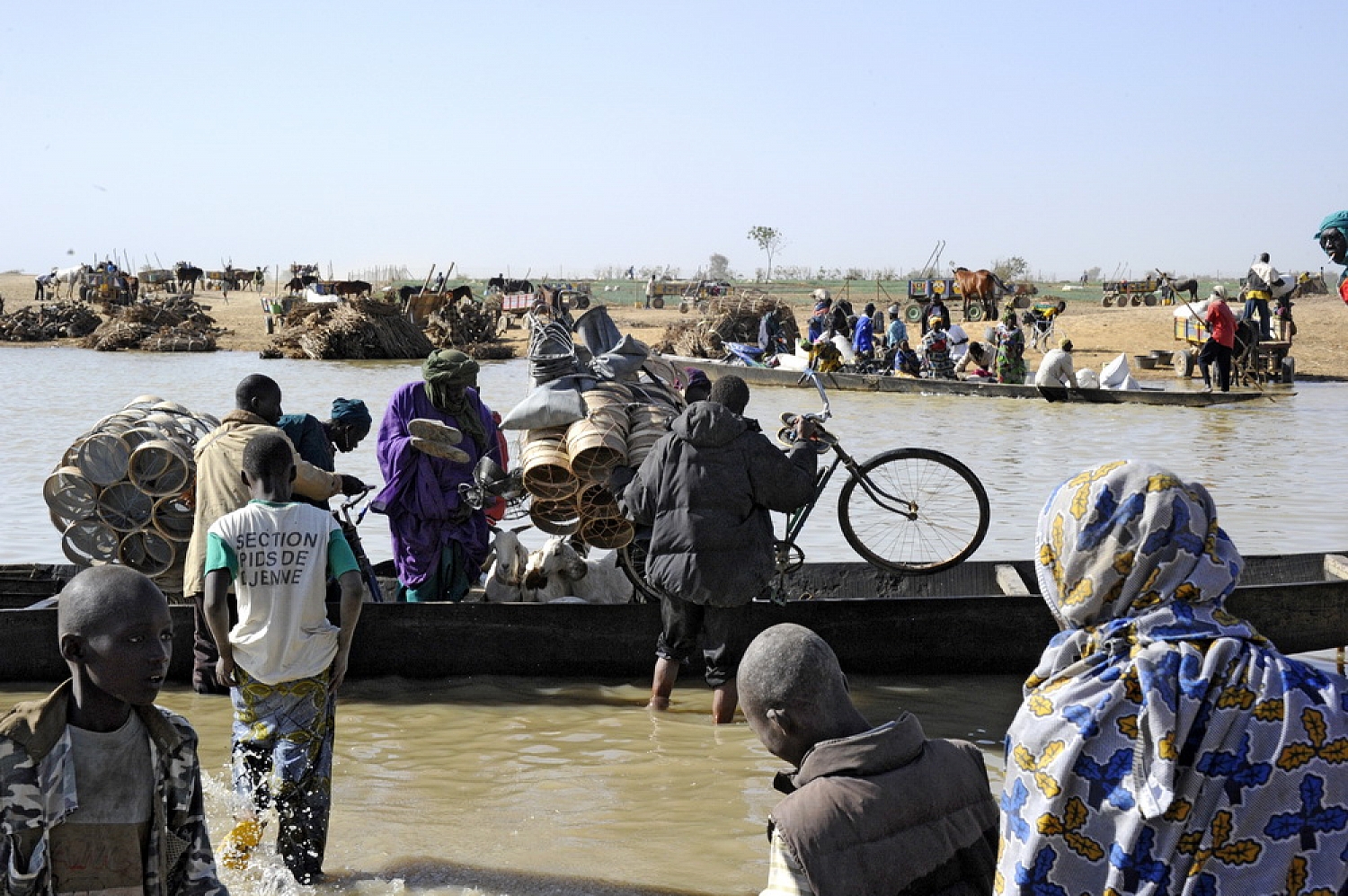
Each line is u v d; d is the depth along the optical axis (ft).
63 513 25.54
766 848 17.33
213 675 24.16
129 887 9.57
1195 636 7.55
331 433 25.58
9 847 9.18
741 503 22.03
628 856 17.04
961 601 25.20
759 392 87.81
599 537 25.31
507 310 165.58
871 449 55.52
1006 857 7.77
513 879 16.35
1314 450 55.98
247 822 16.42
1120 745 7.46
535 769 20.44
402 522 25.80
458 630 24.95
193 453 25.25
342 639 16.30
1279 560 28.50
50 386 91.35
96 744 9.53
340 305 133.69
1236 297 164.55
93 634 9.30
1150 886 7.32
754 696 9.52
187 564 22.03
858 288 306.55
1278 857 7.23
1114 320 135.54
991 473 49.44
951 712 23.25
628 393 25.62
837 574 29.48
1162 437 60.85
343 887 16.14
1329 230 26.35
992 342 101.09
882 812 8.93
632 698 24.27
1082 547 7.82
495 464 25.18
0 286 280.31
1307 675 7.54
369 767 20.56
